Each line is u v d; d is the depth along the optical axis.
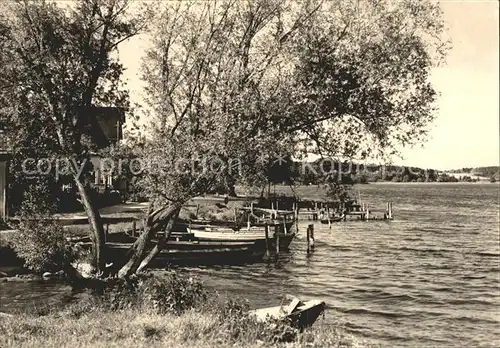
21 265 21.67
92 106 19.66
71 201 31.66
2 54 17.73
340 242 42.06
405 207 89.75
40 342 10.23
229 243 31.00
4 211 24.50
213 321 11.79
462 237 46.16
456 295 23.69
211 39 17.34
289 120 17.23
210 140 16.47
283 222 40.75
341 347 11.19
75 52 18.75
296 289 24.31
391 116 17.23
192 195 17.31
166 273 15.43
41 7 18.16
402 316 19.78
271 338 11.05
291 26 17.25
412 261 33.19
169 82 17.50
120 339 10.53
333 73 16.67
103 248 20.12
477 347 15.73
